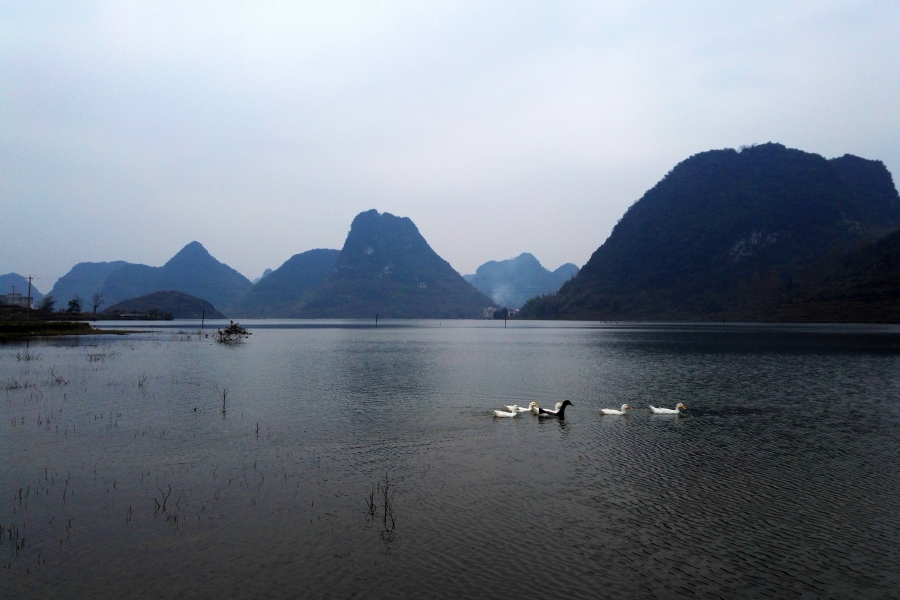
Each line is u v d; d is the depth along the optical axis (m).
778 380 43.75
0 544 13.98
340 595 11.74
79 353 64.38
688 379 44.75
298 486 18.22
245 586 12.09
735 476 19.42
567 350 78.06
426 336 128.38
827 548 13.97
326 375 47.53
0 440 23.73
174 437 24.52
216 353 69.19
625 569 12.88
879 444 23.83
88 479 18.77
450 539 14.32
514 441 24.31
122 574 12.58
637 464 20.88
